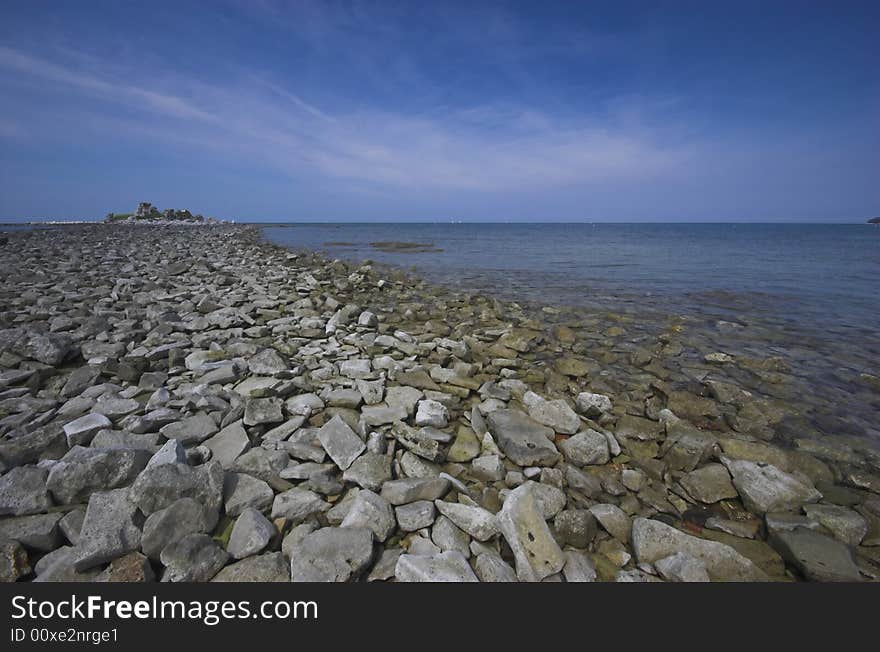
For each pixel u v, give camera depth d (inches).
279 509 123.0
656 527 125.4
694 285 654.5
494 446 169.8
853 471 176.4
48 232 1450.5
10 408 174.6
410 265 916.6
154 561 104.7
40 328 285.4
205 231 2011.6
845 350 337.7
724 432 203.9
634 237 2603.3
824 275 773.9
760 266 927.0
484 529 119.4
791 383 271.0
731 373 287.3
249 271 647.1
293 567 103.3
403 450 161.6
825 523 134.7
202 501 116.6
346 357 268.5
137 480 112.3
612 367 290.7
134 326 304.2
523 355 308.8
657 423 200.4
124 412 171.0
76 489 119.9
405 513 123.6
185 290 457.1
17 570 100.0
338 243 1569.9
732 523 138.0
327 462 149.4
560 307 486.9
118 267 606.2
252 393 198.1
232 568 103.8
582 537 124.0
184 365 242.8
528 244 1747.0
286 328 320.8
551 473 150.7
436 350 295.4
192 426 161.3
